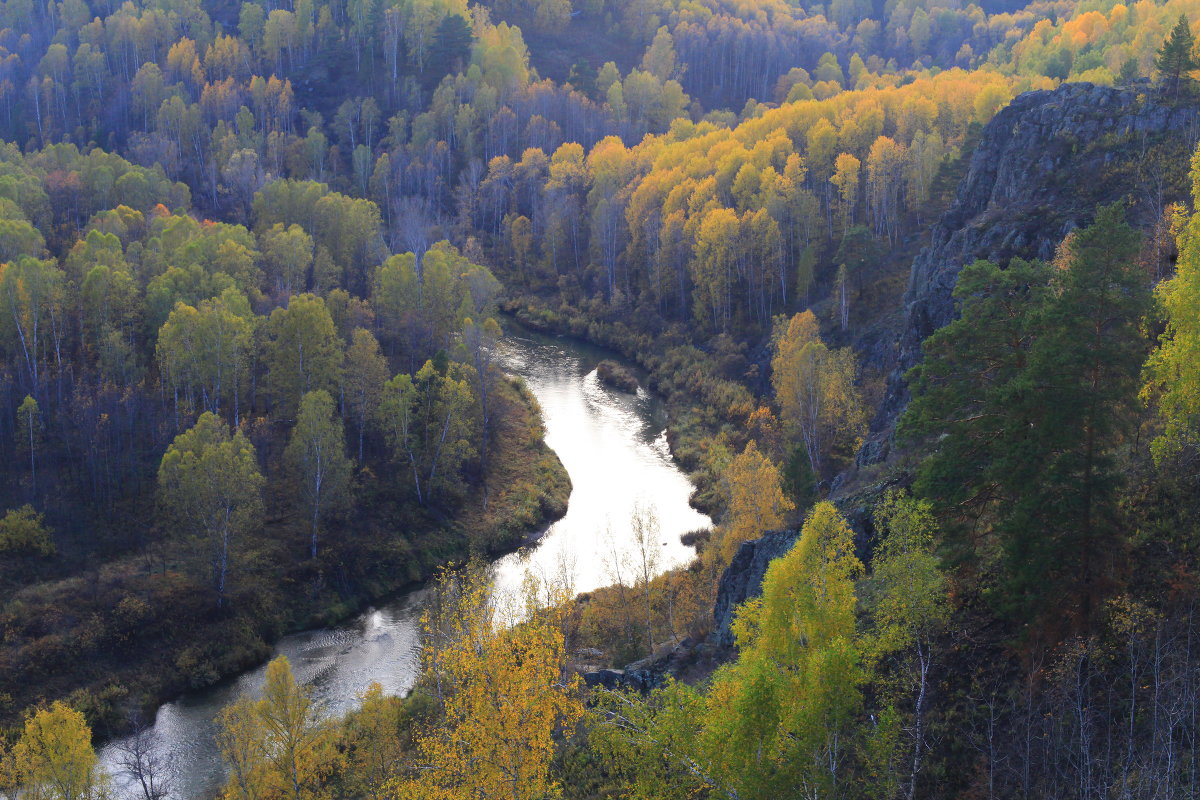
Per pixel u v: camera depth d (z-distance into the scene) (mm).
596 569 75188
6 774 45031
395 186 171125
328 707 58969
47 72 197250
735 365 112438
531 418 102375
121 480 77125
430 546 79562
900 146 122312
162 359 84312
